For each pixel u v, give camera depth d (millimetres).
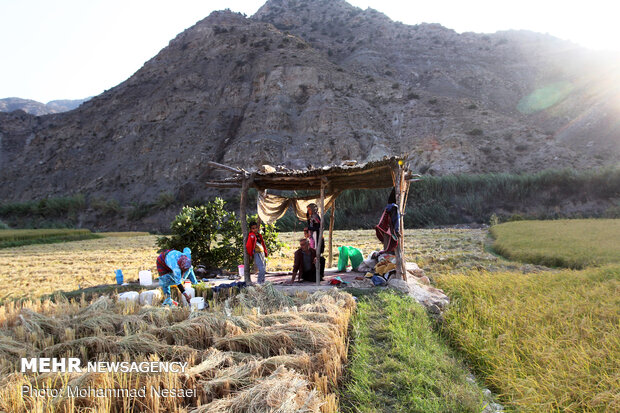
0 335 6418
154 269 17500
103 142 98312
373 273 11430
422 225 55000
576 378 5309
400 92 100812
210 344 6422
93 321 7027
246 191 11328
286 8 187125
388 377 5504
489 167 75625
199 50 120000
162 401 4562
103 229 73188
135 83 115688
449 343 7324
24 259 22984
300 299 8906
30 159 99688
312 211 11336
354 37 150750
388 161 10094
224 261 14664
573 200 58344
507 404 5121
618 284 10258
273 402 4324
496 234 29875
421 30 154750
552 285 11031
